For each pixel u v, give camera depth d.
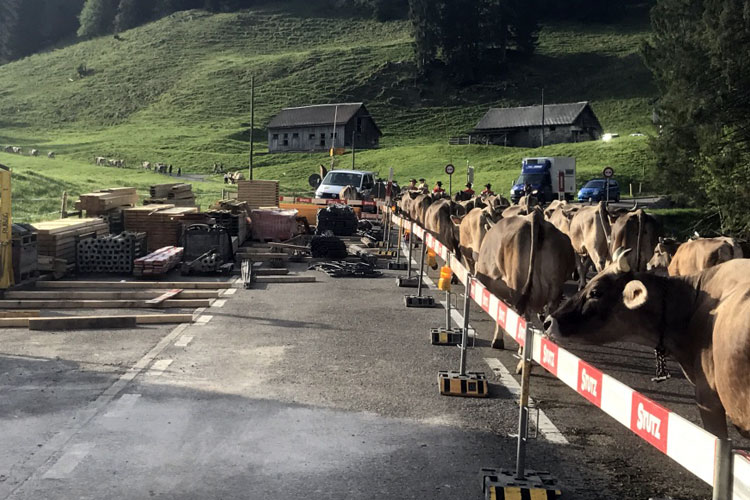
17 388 8.17
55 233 16.64
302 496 5.58
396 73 159.50
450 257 11.19
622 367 10.26
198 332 11.37
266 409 7.62
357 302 14.62
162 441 6.65
